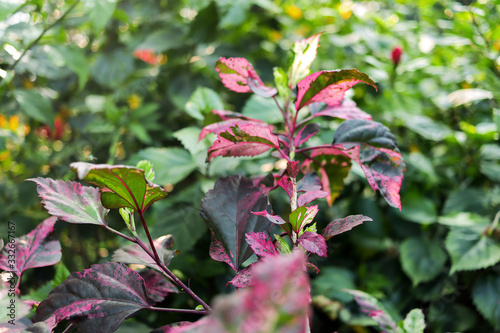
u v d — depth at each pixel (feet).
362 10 4.44
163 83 4.23
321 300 2.90
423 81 4.23
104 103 3.92
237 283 1.64
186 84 3.92
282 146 2.00
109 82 4.23
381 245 3.25
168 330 1.62
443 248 3.10
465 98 3.20
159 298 1.87
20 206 3.52
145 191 1.65
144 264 1.81
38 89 4.01
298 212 1.66
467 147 3.29
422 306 2.97
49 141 3.99
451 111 3.76
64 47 3.51
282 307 0.98
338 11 4.45
